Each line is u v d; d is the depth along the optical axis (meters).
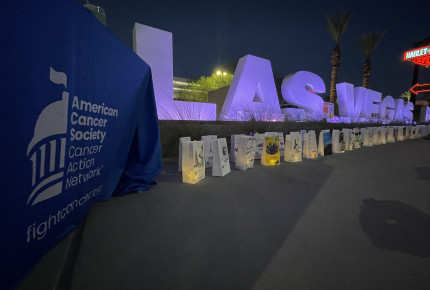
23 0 0.77
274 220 1.58
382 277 1.00
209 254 1.16
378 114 11.36
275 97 6.72
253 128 4.87
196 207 1.81
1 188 0.76
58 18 0.97
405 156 4.39
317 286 0.93
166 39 4.47
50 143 1.02
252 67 6.21
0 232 0.77
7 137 0.76
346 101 9.88
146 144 2.38
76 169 1.32
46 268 1.01
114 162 1.94
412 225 1.53
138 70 2.03
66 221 1.30
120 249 1.19
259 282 0.95
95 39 1.33
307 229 1.46
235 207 1.82
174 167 3.26
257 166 3.42
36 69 0.87
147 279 0.96
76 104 1.21
